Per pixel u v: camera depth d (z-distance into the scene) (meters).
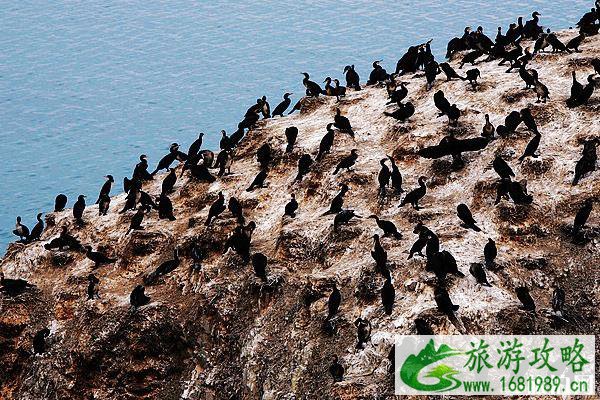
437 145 43.66
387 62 146.62
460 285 35.03
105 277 44.59
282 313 39.12
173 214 47.25
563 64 49.00
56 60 166.75
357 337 35.81
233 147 50.19
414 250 36.41
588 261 37.59
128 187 51.78
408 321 34.44
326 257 40.28
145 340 40.53
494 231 39.06
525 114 42.44
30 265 47.75
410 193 40.47
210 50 164.50
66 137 132.88
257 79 147.75
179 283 42.34
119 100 145.75
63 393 41.22
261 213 45.06
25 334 44.50
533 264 37.38
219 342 39.75
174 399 39.78
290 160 46.78
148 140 129.75
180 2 196.75
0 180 118.19
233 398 38.53
